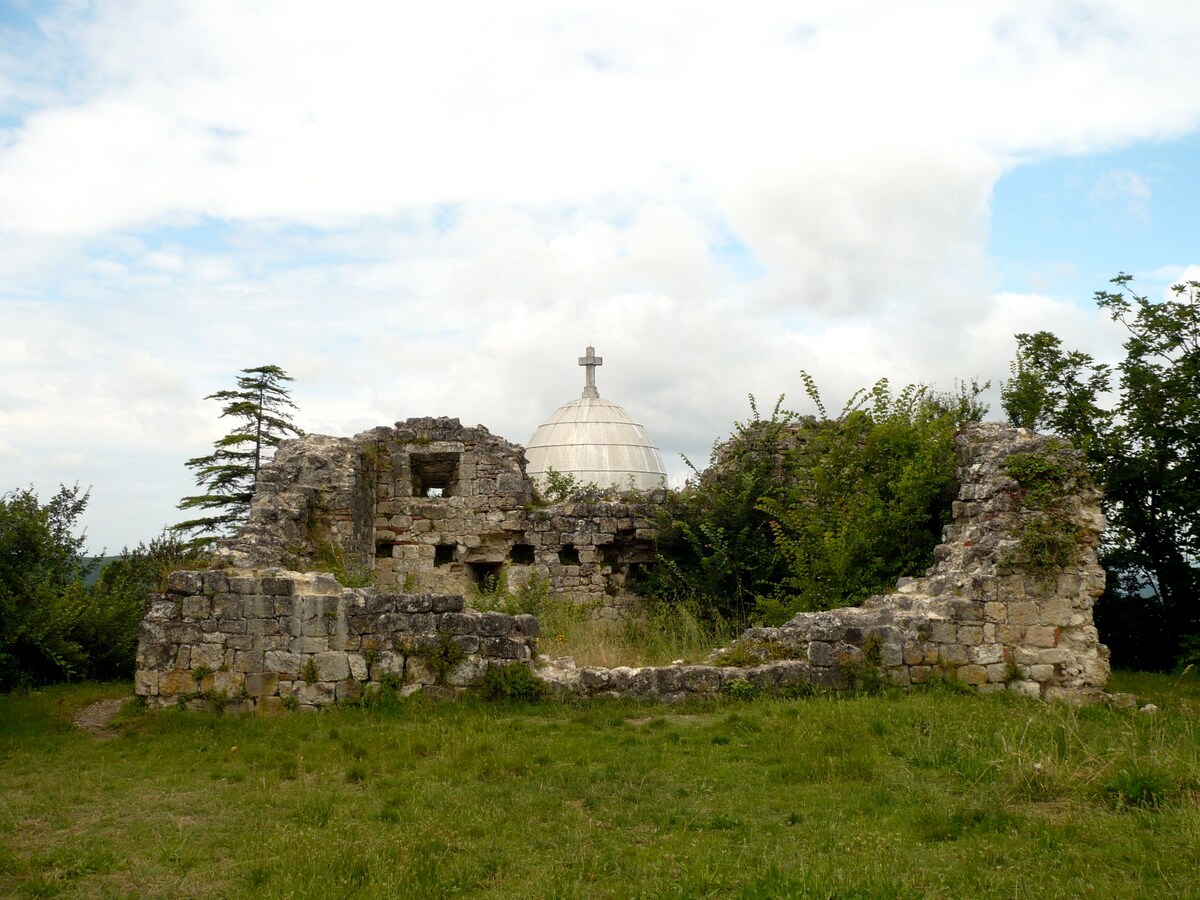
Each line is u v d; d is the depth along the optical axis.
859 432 19.98
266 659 13.80
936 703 12.80
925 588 15.02
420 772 10.60
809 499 19.55
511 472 23.83
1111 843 7.80
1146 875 7.23
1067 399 19.78
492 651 14.01
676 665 14.49
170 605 13.88
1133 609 19.17
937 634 13.97
